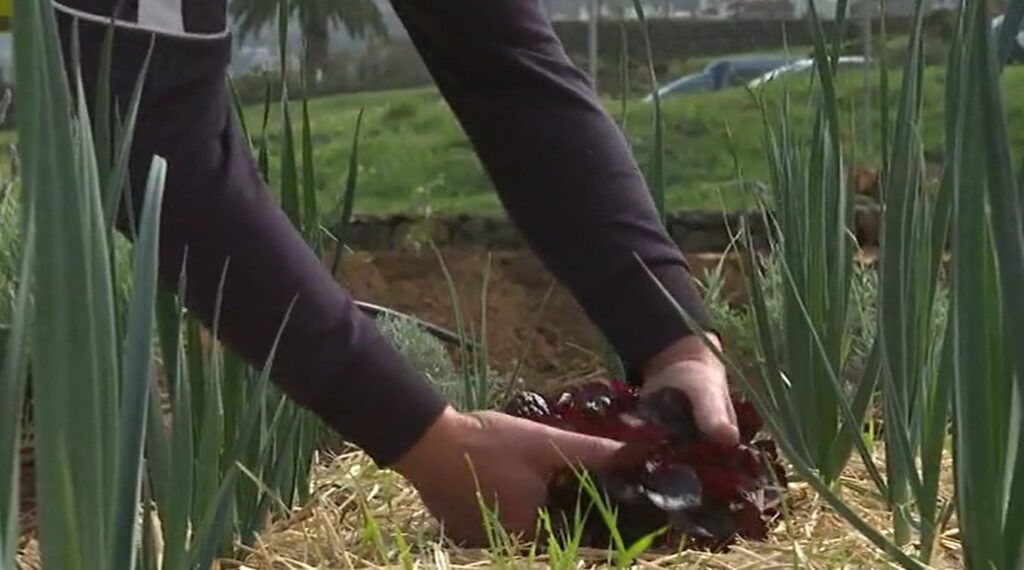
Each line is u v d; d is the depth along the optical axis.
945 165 1.36
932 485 1.22
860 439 1.33
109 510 0.78
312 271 1.25
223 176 1.22
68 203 0.72
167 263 1.21
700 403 1.41
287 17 1.45
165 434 1.13
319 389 1.25
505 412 1.49
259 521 1.38
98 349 0.77
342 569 1.30
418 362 2.16
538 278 3.26
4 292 1.88
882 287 1.32
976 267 0.96
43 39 0.71
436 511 1.34
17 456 0.74
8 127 2.15
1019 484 0.97
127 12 1.17
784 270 1.38
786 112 1.62
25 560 1.32
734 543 1.34
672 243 1.53
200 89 1.20
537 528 1.25
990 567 1.00
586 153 1.50
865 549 1.31
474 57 1.50
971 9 1.13
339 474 1.71
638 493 1.31
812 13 1.52
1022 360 0.91
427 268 3.31
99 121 1.04
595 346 3.13
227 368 1.37
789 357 1.54
